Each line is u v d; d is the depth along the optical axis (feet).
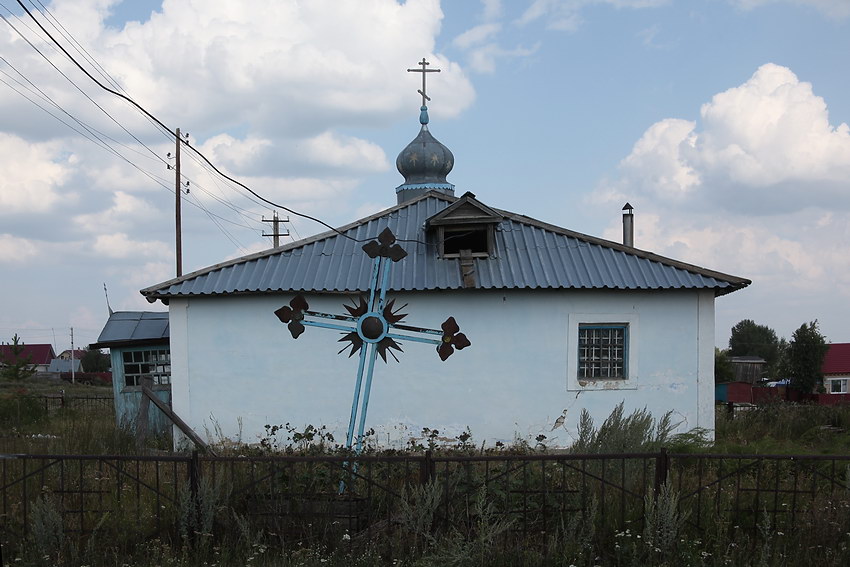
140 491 28.94
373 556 22.99
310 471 26.53
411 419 43.55
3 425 51.19
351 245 45.96
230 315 43.91
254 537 24.35
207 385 43.86
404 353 43.55
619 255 45.32
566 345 43.68
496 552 22.97
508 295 43.65
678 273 44.09
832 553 23.02
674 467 30.73
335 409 43.68
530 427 43.52
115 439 40.57
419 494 24.26
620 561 22.99
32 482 29.81
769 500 26.96
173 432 43.47
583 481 24.85
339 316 31.27
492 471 27.07
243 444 43.37
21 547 23.47
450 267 44.06
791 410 53.62
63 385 132.67
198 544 24.04
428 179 65.98
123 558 23.30
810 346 119.03
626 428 32.30
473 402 43.60
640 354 44.14
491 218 44.14
